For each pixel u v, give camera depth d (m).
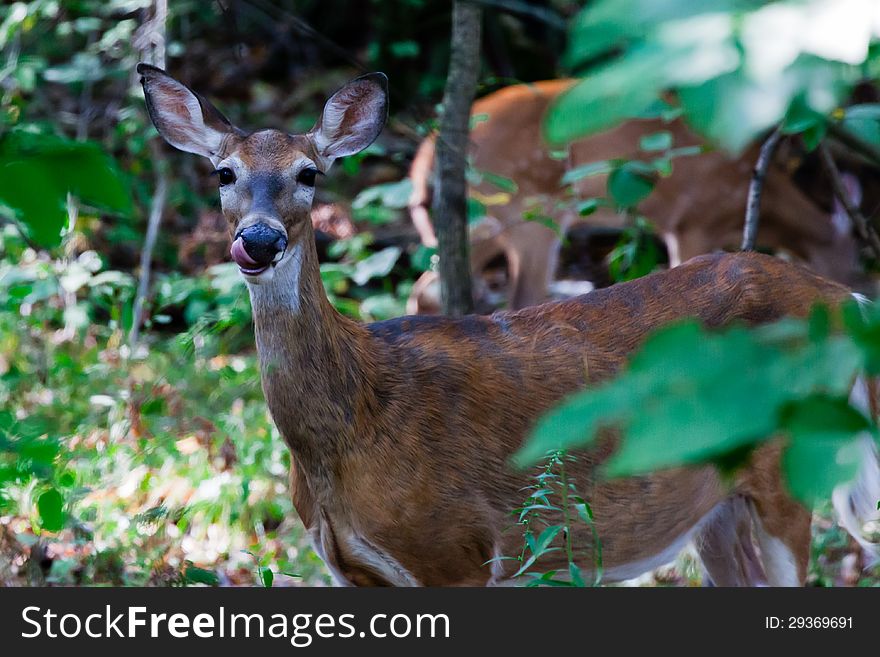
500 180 9.66
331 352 6.20
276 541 8.48
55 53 14.96
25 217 2.34
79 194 2.36
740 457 1.82
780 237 14.25
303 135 6.77
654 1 1.68
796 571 6.95
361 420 6.27
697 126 1.64
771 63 1.62
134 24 12.96
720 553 7.42
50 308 11.20
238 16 17.95
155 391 9.11
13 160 2.32
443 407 6.45
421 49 17.28
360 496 6.30
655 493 6.71
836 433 1.77
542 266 13.27
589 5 1.70
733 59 1.63
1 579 7.61
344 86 6.71
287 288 6.14
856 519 6.96
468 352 6.64
